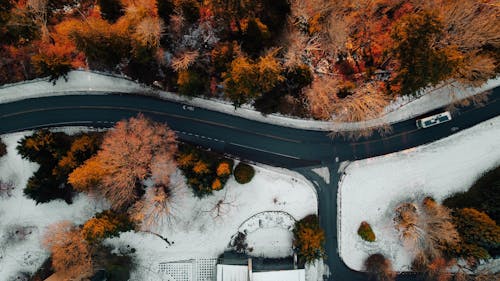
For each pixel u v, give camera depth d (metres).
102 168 44.78
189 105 52.38
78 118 52.28
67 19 50.25
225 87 46.88
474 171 52.31
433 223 48.25
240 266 50.12
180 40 50.03
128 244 51.91
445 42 44.03
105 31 44.59
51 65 48.22
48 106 52.19
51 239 47.69
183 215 51.47
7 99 51.81
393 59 47.50
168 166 48.62
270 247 52.41
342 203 52.41
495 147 52.44
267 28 45.28
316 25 46.81
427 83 45.44
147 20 44.25
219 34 49.44
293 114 51.91
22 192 51.28
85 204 51.31
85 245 46.97
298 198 52.06
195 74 47.56
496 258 50.50
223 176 48.31
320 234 49.41
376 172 52.53
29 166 51.28
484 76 46.16
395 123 52.41
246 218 51.81
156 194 48.41
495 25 42.44
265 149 52.38
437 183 52.41
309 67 50.22
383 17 49.97
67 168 47.56
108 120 52.28
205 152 51.28
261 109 51.47
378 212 52.25
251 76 42.91
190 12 46.69
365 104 46.81
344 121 51.22
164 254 52.16
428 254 50.31
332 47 48.44
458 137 52.59
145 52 46.56
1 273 51.66
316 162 52.25
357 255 52.47
